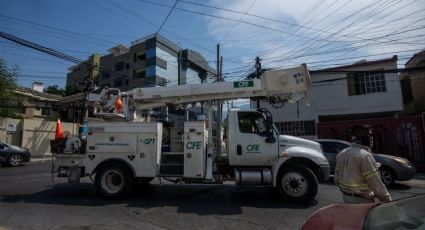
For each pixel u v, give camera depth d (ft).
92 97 33.27
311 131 71.72
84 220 20.81
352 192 12.89
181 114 32.83
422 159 52.29
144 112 34.01
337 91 70.79
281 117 74.43
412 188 36.09
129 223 20.24
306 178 26.30
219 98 30.63
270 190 32.55
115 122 28.60
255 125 28.45
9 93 86.28
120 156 28.09
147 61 166.40
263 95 29.94
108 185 28.14
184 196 29.43
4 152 58.03
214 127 30.94
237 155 27.91
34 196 29.17
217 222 20.66
